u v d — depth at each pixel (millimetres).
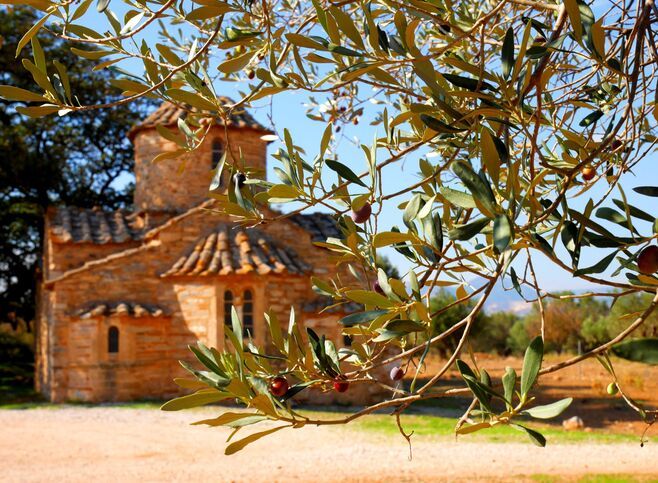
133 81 2520
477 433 13906
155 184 21766
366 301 2170
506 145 2021
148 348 18375
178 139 2896
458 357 2201
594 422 16125
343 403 18031
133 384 18141
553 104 2932
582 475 9922
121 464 11078
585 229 2119
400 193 2375
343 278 19359
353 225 2475
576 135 2576
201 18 2271
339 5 2164
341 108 4199
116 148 30875
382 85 2432
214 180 2727
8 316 31141
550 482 9484
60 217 21297
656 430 14820
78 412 16375
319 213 21672
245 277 17984
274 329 2375
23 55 26562
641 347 1649
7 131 25312
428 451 11977
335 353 2498
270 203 2557
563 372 29203
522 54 1905
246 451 12188
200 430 14305
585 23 1986
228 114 2676
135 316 18062
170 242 19266
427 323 2107
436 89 1971
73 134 28422
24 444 12750
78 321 18156
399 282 2119
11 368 30906
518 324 37844
